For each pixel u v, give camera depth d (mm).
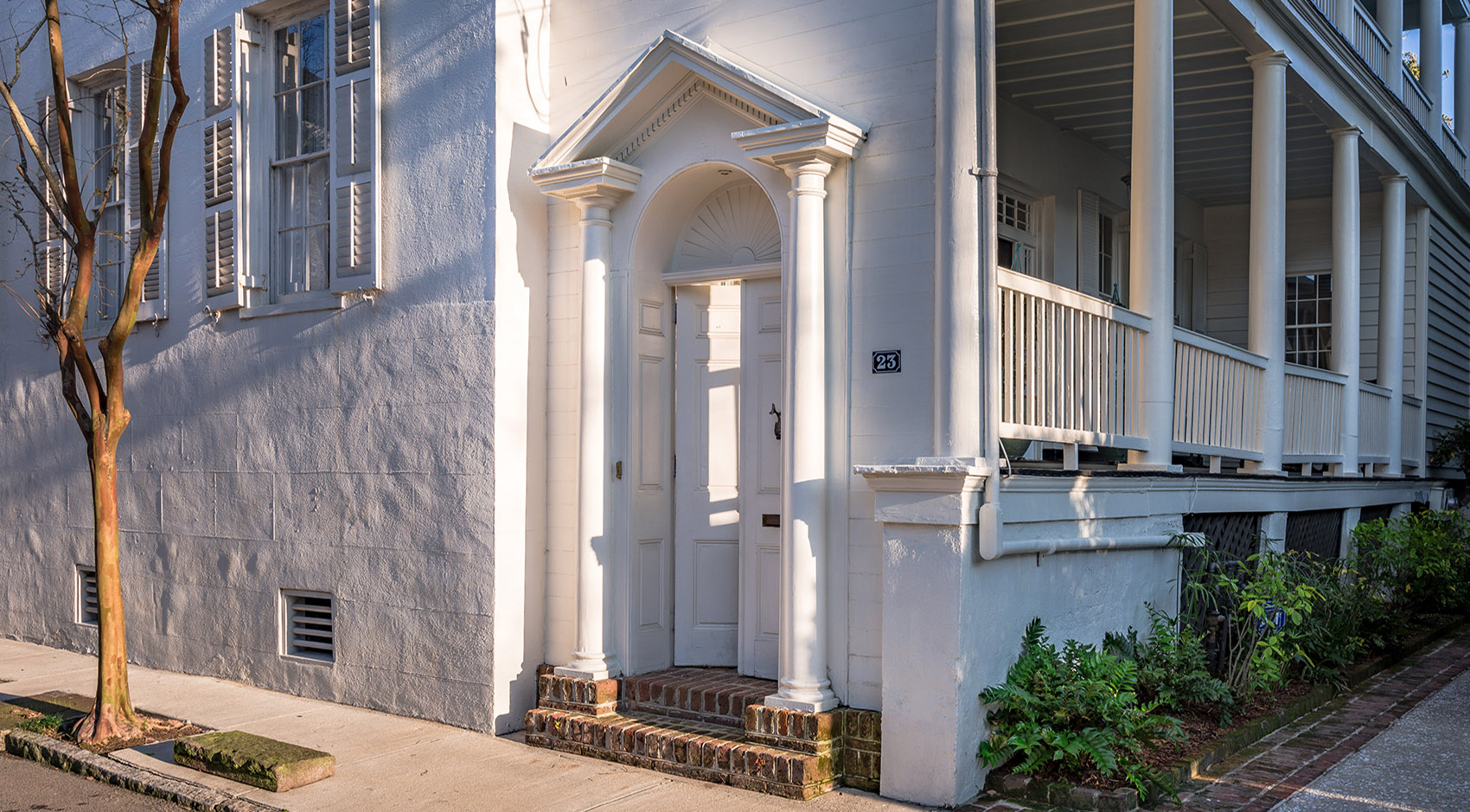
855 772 5449
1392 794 5141
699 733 5816
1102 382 6324
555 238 6977
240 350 8039
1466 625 10375
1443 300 14156
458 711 6672
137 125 8859
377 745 6258
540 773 5707
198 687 7785
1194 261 13203
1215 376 7770
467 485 6707
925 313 5523
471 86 6820
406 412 7027
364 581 7180
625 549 6574
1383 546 9711
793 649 5605
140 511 8703
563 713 6316
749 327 6559
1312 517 9938
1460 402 15305
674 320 6977
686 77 6293
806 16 6051
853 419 5715
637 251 6688
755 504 6480
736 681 6352
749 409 6535
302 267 7918
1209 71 8844
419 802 5242
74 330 6359
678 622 6832
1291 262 13250
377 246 7168
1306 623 7418
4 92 6375
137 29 8891
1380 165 11320
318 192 7844
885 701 5289
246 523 7918
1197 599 7219
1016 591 5531
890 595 5293
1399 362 11602
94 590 9289
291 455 7668
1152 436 6781
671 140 6520
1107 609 6344
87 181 9422
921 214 5570
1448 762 5688
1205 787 5250
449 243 6879
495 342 6633
